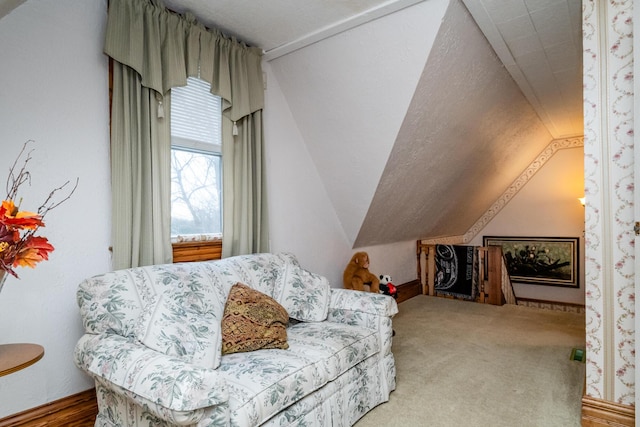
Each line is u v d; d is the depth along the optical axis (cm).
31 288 171
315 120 310
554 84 329
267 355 169
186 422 114
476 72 274
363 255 368
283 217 309
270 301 202
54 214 178
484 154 412
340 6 220
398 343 315
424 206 425
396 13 221
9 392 164
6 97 164
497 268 457
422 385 234
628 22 178
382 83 256
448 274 498
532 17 225
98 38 196
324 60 269
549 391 226
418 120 279
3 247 118
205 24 242
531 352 293
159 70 209
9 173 165
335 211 370
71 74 185
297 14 229
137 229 202
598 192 187
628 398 180
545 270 549
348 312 229
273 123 300
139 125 203
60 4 182
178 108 238
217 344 161
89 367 144
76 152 187
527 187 564
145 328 152
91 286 164
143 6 205
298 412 154
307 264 335
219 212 265
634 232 170
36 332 172
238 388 138
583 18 190
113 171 195
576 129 486
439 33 219
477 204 539
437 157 346
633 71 169
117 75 197
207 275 202
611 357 184
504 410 203
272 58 287
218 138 261
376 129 284
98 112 196
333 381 176
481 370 257
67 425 179
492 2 209
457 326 365
